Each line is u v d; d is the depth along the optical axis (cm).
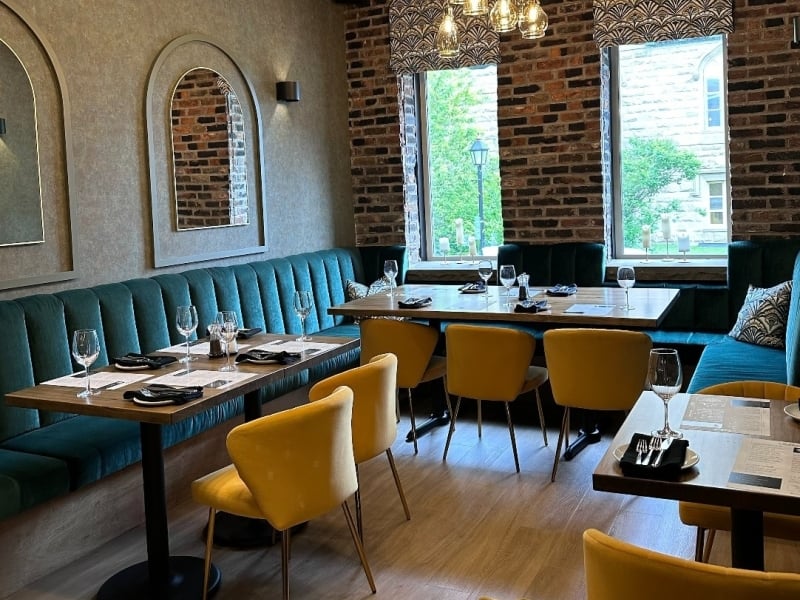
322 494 280
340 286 636
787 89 551
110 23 453
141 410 278
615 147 636
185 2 511
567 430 442
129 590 312
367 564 307
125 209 466
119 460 355
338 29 687
